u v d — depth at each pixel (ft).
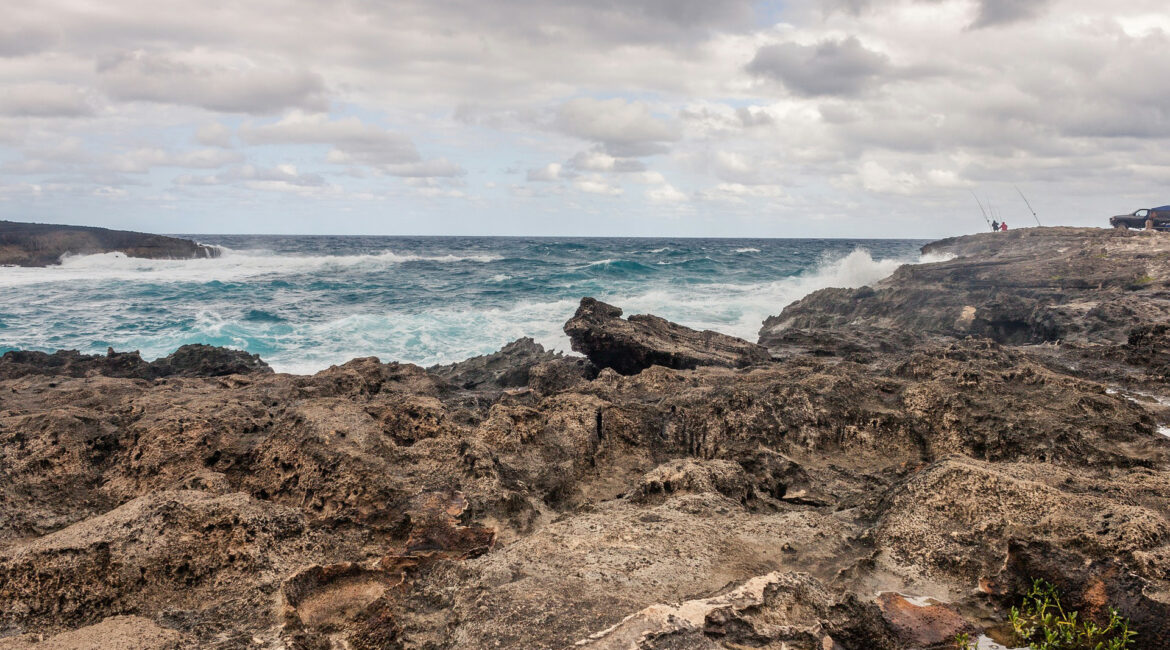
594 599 15.40
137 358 55.31
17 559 16.92
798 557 18.40
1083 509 17.75
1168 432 29.86
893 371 37.60
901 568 17.79
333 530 20.36
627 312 106.73
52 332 90.84
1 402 34.78
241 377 42.70
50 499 23.63
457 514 20.66
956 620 15.74
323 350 82.07
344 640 14.90
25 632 15.90
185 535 18.08
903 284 87.04
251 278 155.94
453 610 15.87
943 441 28.96
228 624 15.97
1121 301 59.82
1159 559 15.10
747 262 196.44
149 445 25.04
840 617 15.33
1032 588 16.12
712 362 51.96
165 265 180.04
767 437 30.22
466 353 81.05
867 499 21.77
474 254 268.62
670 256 246.06
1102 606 15.05
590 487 27.07
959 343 47.26
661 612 13.97
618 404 31.58
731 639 14.19
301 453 23.35
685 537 18.78
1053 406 29.60
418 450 24.26
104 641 14.73
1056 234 102.32
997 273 83.20
